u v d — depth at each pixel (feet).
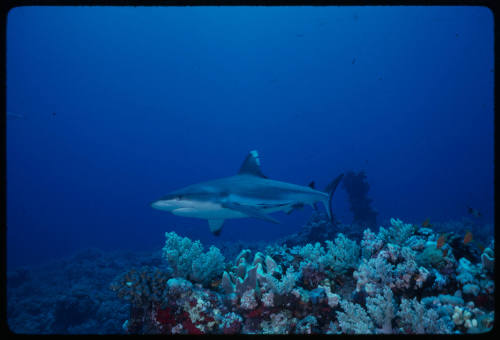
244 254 17.13
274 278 12.91
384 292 12.01
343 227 44.24
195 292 13.50
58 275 55.01
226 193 17.04
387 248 14.70
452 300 12.05
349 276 14.64
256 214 15.26
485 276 12.51
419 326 10.90
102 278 48.83
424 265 13.65
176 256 14.84
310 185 22.41
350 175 66.03
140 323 14.32
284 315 12.63
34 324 31.60
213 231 18.53
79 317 30.66
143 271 13.91
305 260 15.11
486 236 44.75
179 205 16.42
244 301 12.89
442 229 52.06
